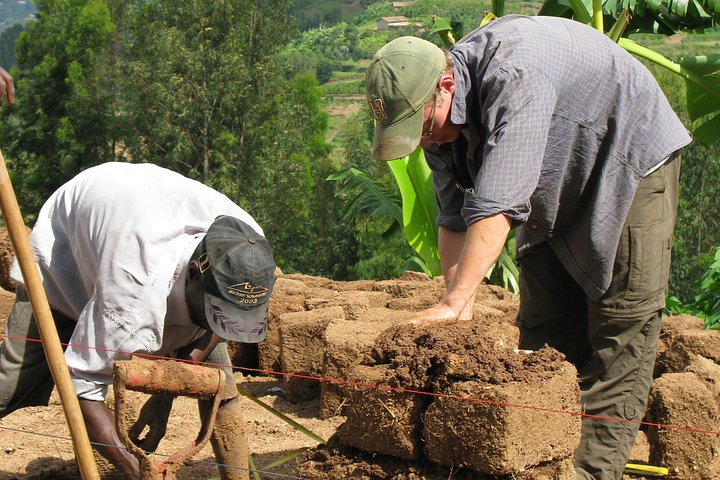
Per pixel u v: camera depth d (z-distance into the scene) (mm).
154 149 36656
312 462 3656
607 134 3699
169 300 3490
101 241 3438
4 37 101125
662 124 3748
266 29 36625
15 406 3996
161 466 3164
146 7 39500
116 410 3074
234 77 34281
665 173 3848
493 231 3373
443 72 3510
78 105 36281
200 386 3232
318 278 8195
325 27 151500
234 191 34000
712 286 11062
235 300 3340
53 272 3766
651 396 4605
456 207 4156
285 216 35188
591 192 3787
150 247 3416
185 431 5133
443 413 3297
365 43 134375
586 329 4301
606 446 3922
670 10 8414
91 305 3432
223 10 35500
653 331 3963
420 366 3371
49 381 4090
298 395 5922
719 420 4715
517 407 3176
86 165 36719
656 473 4520
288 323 5875
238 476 3834
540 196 3770
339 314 6066
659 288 3924
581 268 3914
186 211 3607
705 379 4914
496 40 3564
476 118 3611
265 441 5074
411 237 9805
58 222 3785
